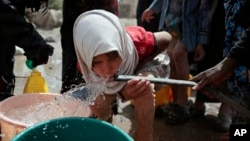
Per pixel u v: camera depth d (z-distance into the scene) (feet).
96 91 5.35
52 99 5.44
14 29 5.98
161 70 5.98
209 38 8.66
